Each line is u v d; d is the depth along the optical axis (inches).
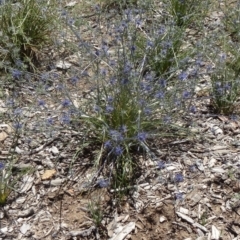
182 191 34.0
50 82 43.0
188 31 50.1
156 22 49.1
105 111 35.6
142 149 36.3
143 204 33.1
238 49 45.1
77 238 31.3
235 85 40.4
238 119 39.9
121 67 37.3
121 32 41.1
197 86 41.8
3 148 36.8
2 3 43.7
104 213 32.6
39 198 33.5
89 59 42.3
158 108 37.1
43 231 31.7
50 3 49.3
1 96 41.3
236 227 32.2
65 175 34.9
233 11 51.2
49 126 36.8
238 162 36.1
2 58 44.5
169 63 42.4
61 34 46.0
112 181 34.2
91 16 52.4
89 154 36.3
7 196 33.3
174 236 31.6
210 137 38.1
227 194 34.0
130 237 31.4
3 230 31.7
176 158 36.2
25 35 45.4
